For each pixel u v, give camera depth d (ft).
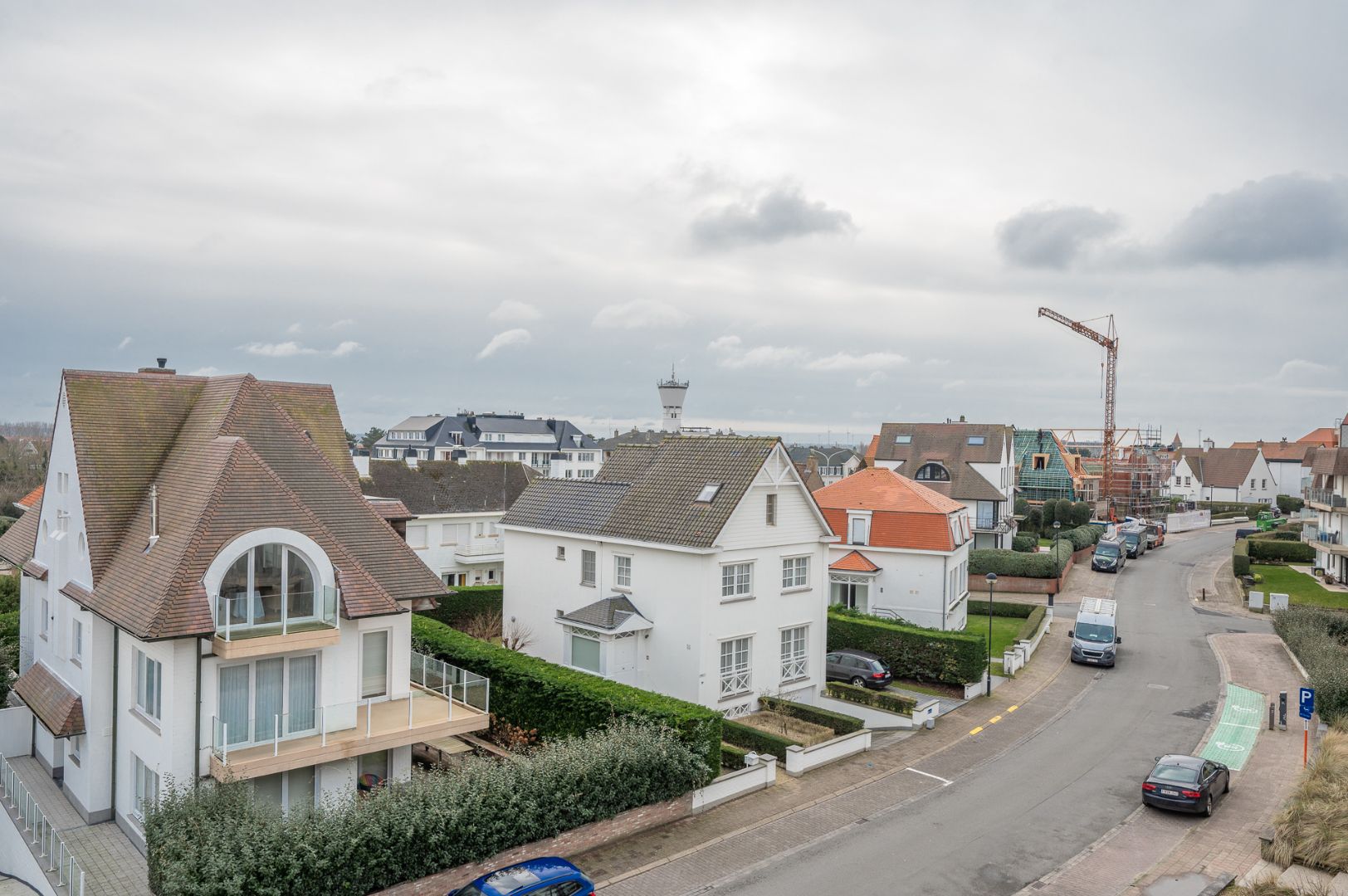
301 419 107.76
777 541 113.80
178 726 66.28
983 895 67.36
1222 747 102.22
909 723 109.09
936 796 87.10
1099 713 115.14
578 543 121.49
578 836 72.28
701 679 104.88
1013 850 75.20
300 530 74.64
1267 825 80.53
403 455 421.18
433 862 63.36
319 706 72.49
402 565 84.64
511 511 134.00
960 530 163.84
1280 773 94.07
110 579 74.84
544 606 127.24
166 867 54.54
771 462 112.98
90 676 75.77
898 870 71.10
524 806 68.33
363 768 77.56
